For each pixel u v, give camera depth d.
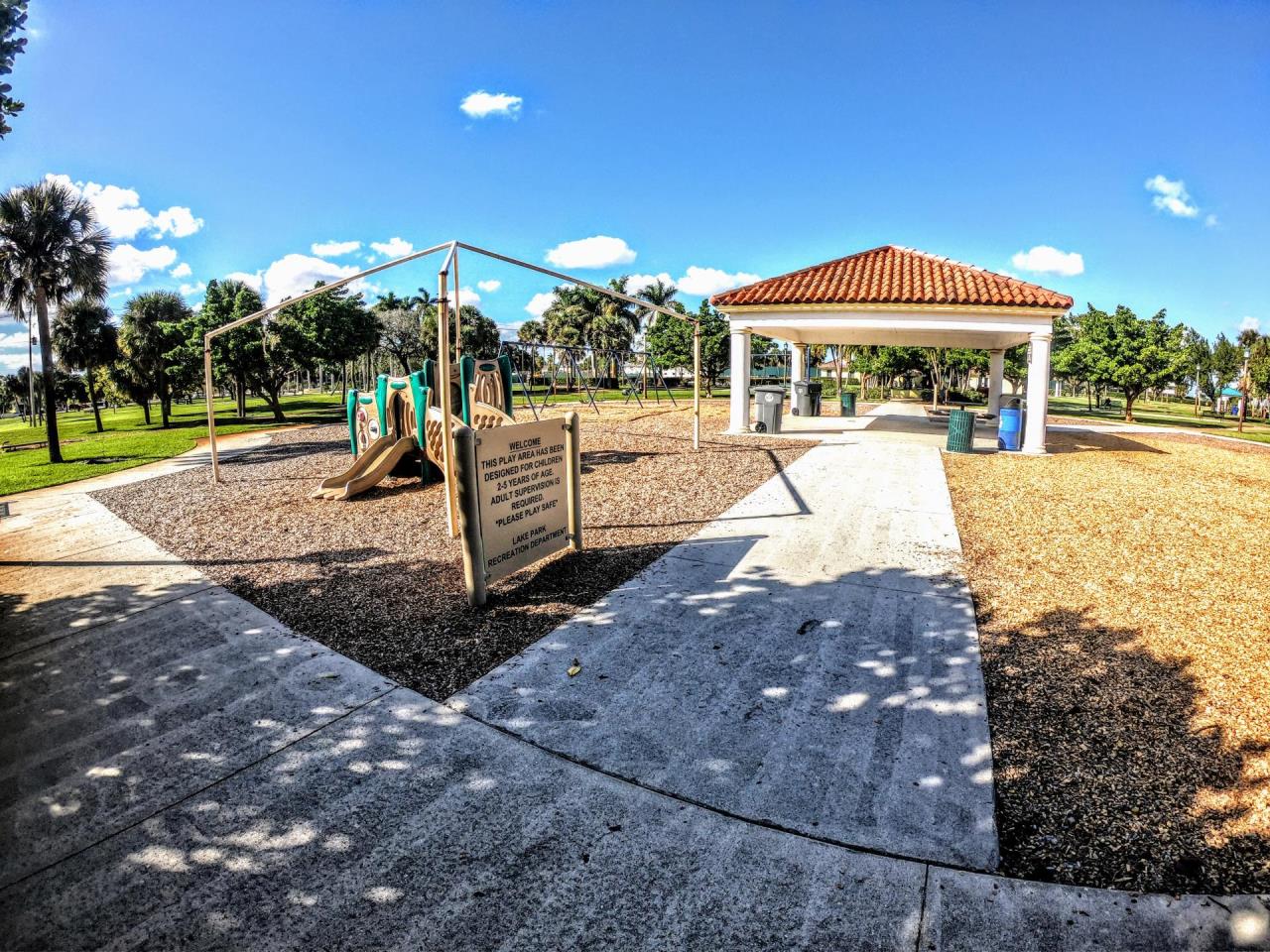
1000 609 5.55
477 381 12.66
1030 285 14.49
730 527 8.01
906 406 33.25
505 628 5.33
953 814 3.20
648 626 5.30
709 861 2.94
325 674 4.67
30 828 3.24
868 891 2.77
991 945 2.51
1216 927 2.56
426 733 3.94
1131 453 14.95
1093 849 2.96
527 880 2.85
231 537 8.40
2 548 8.63
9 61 5.35
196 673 4.76
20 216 21.55
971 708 4.09
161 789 3.50
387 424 11.40
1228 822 3.08
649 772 3.56
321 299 33.25
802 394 22.56
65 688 4.63
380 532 8.32
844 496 9.50
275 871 2.93
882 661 4.68
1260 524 8.09
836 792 3.37
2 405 89.75
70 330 33.53
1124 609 5.51
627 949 2.52
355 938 2.58
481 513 5.72
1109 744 3.70
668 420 21.06
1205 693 4.18
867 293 14.84
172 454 18.77
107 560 7.70
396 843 3.08
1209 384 58.12
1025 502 9.19
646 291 60.66
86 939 2.60
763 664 4.67
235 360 30.47
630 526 8.12
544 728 3.97
